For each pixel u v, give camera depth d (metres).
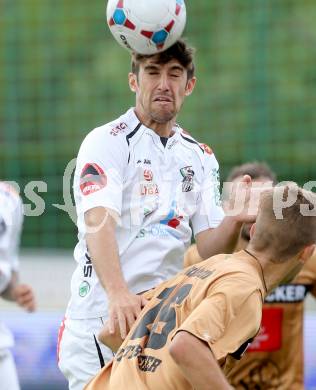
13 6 37.03
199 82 38.41
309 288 15.63
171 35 11.86
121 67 41.34
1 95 36.75
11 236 15.36
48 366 19.69
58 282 23.02
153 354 9.87
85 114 39.75
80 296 12.22
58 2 41.41
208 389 9.13
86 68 41.28
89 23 41.88
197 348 9.16
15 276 15.40
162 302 10.28
